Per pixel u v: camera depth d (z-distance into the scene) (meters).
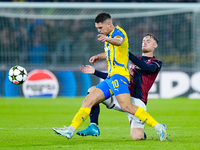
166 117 35.59
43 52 71.69
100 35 18.86
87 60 69.94
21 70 25.94
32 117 34.94
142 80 22.36
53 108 43.44
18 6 59.88
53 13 67.50
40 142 20.45
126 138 22.31
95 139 21.80
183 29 68.50
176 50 68.75
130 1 76.88
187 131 25.73
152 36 23.16
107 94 20.22
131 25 71.38
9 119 33.25
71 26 73.56
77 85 58.53
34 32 72.12
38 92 58.22
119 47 20.16
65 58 70.12
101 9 67.81
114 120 32.84
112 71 20.45
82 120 19.69
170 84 58.03
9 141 20.80
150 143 20.00
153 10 65.81
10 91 58.06
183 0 76.19
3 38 68.94
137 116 20.36
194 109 43.12
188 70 58.06
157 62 22.53
